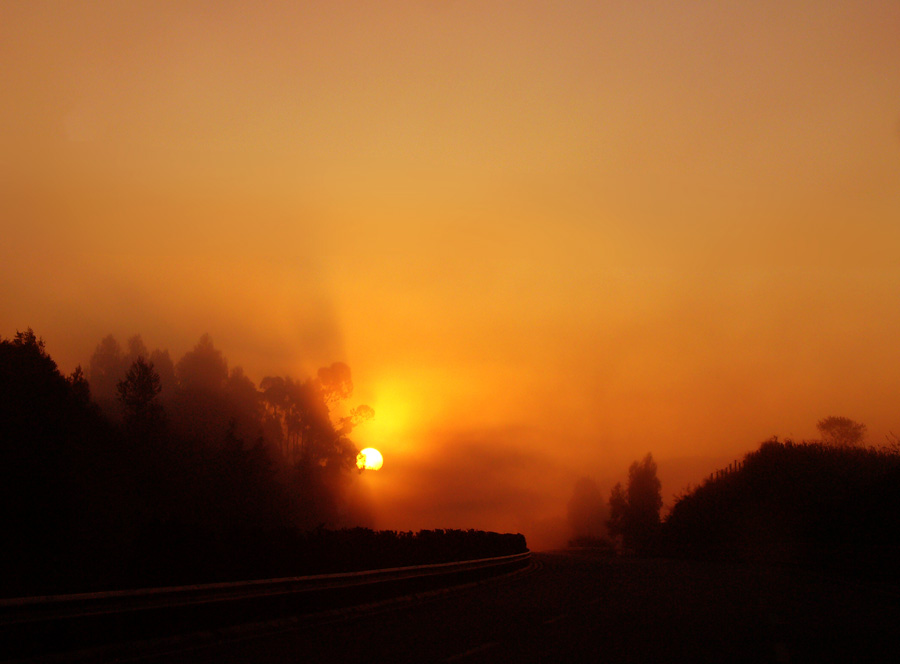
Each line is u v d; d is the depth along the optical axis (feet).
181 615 37.32
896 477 120.26
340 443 254.06
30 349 149.28
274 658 32.94
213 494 185.26
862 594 73.72
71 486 107.04
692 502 249.96
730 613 53.06
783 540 161.17
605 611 53.93
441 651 35.06
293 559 58.39
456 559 96.63
